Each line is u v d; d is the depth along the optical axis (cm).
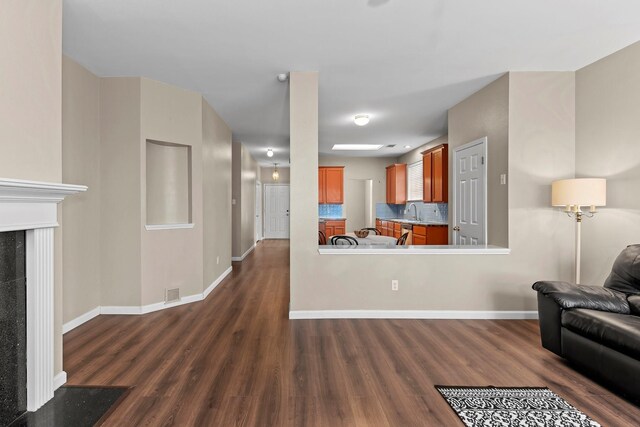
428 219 697
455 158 456
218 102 447
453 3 235
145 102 365
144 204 369
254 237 930
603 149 320
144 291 369
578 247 323
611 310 240
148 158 393
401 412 191
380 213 909
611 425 179
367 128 581
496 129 369
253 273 588
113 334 308
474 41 287
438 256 355
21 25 183
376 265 355
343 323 339
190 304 405
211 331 316
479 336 305
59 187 196
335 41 286
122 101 361
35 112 193
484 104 391
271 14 246
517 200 351
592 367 223
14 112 179
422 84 381
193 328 324
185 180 417
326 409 194
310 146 349
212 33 271
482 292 356
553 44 293
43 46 199
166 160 407
